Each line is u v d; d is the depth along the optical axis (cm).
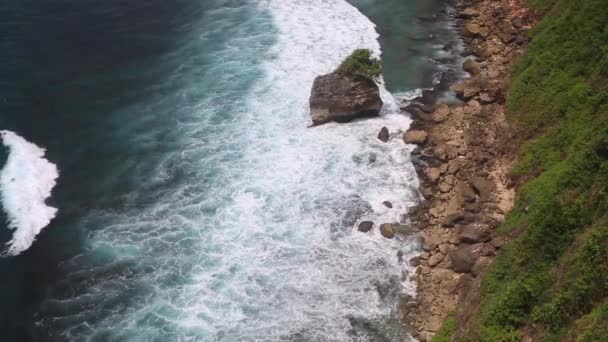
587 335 2555
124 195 4453
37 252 4034
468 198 4238
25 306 3722
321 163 4669
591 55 4506
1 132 4856
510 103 4834
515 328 3058
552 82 4625
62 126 4975
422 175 4525
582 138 3844
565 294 2850
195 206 4375
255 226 4222
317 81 5091
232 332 3591
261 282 3866
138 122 5062
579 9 4909
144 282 3881
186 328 3612
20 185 4456
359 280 3859
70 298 3781
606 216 2980
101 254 4047
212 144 4875
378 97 5028
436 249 3984
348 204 4344
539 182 3872
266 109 5181
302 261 3984
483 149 4616
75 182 4528
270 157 4744
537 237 3262
